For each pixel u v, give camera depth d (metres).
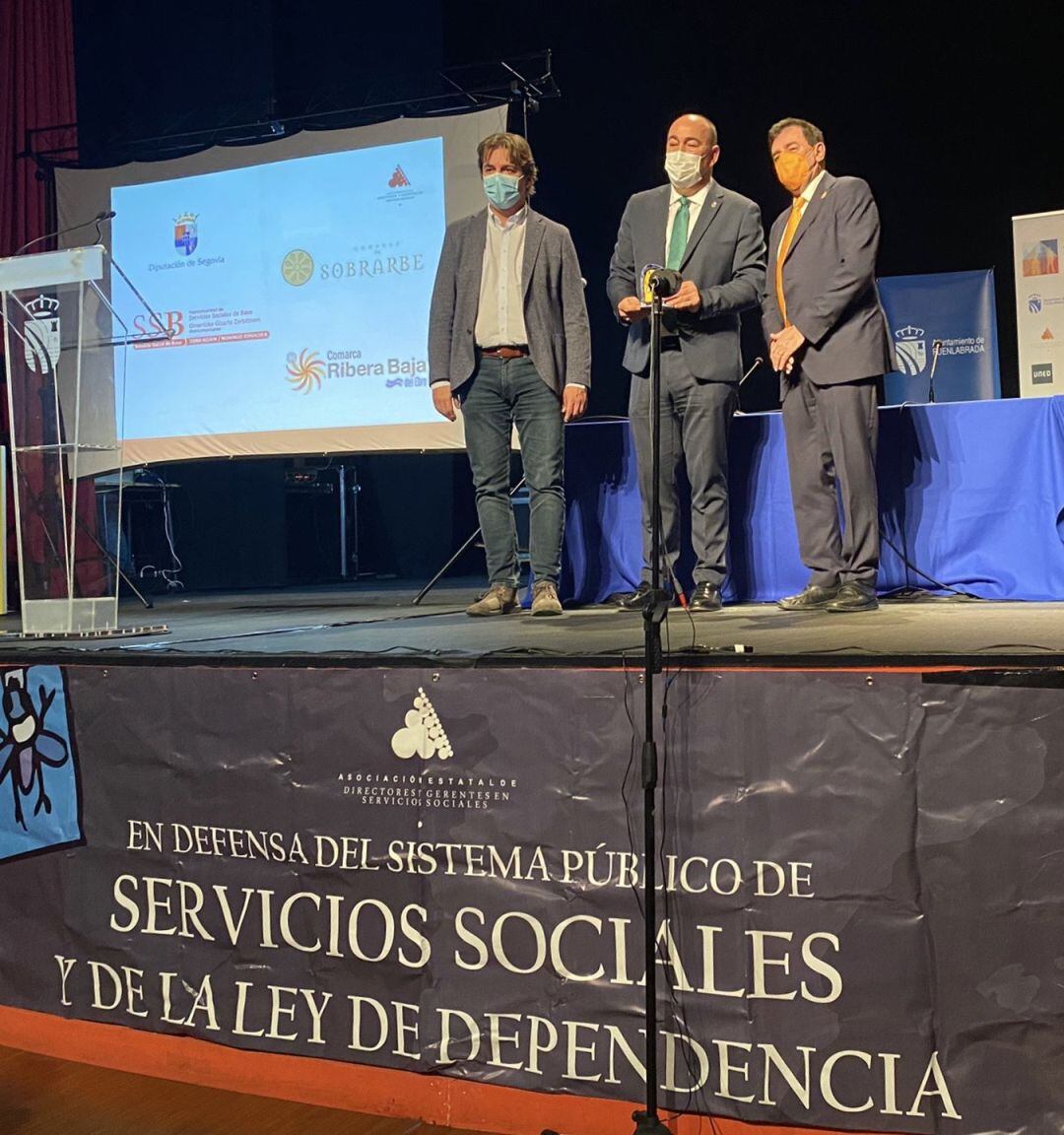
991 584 3.33
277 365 4.54
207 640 2.65
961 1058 1.74
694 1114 1.86
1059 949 1.69
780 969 1.82
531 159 3.24
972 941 1.73
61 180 4.83
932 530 3.40
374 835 2.06
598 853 1.92
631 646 2.14
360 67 6.04
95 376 2.97
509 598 3.23
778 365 3.10
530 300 3.20
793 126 3.19
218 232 4.60
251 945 2.15
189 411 4.65
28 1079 2.20
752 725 1.84
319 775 2.10
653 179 6.45
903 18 6.02
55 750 2.32
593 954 1.92
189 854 2.21
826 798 1.80
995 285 6.09
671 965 1.88
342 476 6.70
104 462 3.01
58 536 2.99
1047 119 5.93
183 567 6.16
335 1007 2.09
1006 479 3.33
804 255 3.14
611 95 6.48
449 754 2.01
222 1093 2.12
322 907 2.10
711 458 3.14
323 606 4.02
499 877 1.98
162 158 4.81
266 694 2.14
